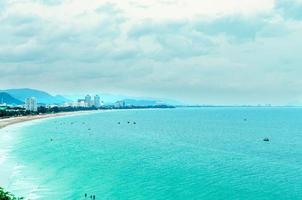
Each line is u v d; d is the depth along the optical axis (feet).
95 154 382.83
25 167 294.66
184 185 239.71
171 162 332.19
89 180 253.03
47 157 352.69
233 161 339.57
